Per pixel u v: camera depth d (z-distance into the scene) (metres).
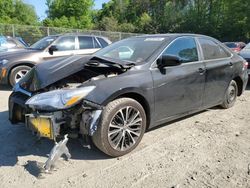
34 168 3.94
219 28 46.81
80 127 3.99
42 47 9.44
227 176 3.71
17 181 3.64
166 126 5.41
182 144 4.64
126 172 3.82
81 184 3.56
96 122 3.90
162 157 4.21
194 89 5.25
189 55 5.32
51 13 54.53
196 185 3.52
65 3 52.84
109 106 4.02
